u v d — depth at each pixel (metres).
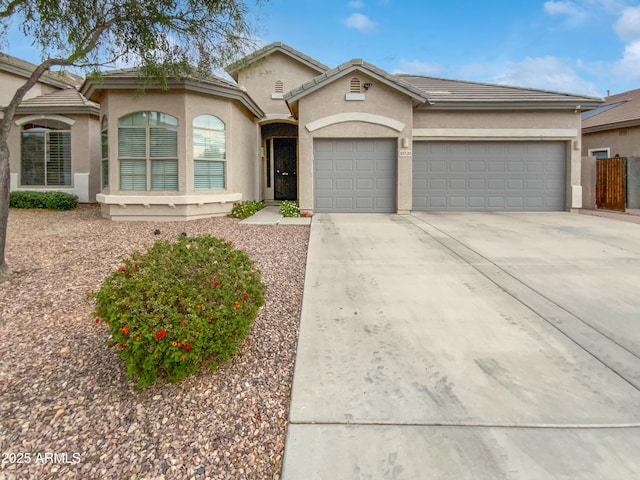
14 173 15.48
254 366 3.86
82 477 2.60
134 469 2.66
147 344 3.26
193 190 11.73
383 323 4.79
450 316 4.99
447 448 2.77
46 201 13.88
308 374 3.70
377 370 3.76
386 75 12.69
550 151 14.25
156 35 7.83
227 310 3.49
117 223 11.06
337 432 2.94
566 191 14.27
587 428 2.96
